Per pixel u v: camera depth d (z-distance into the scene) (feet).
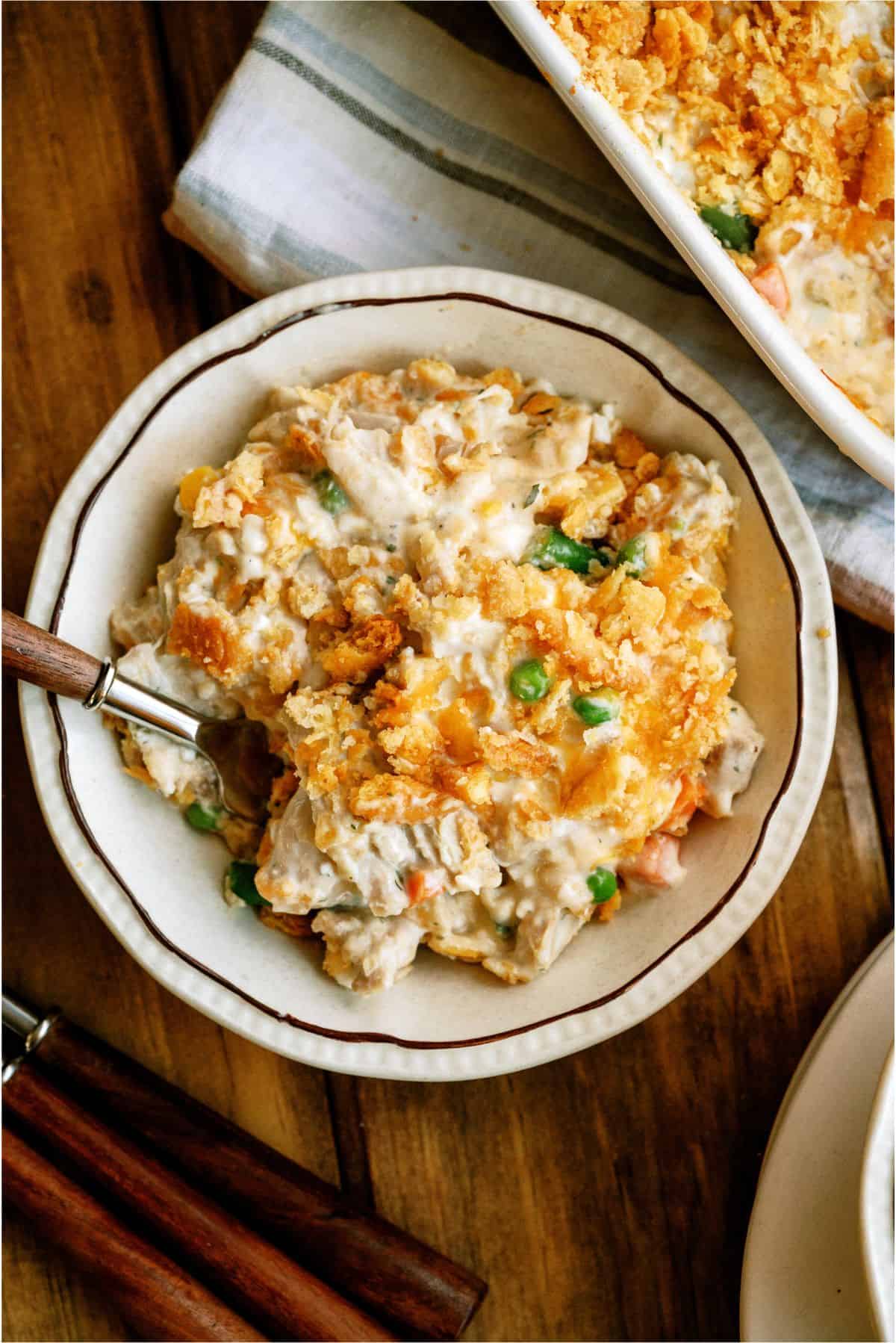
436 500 1.72
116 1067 1.91
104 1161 1.86
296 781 1.76
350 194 1.90
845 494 1.88
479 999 1.76
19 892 1.97
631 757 1.69
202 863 1.81
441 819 1.68
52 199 1.97
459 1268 1.88
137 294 1.97
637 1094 1.93
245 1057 1.94
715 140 1.82
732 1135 1.92
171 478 1.81
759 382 1.89
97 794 1.78
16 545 1.97
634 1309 1.91
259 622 1.73
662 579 1.72
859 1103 1.82
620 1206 1.92
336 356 1.80
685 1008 1.93
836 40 1.81
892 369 1.81
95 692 1.72
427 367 1.78
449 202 1.91
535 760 1.68
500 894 1.73
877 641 1.94
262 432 1.78
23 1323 1.93
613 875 1.74
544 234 1.91
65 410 1.97
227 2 1.97
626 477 1.77
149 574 1.83
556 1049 1.70
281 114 1.89
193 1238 1.85
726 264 1.72
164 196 1.97
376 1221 1.89
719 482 1.74
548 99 1.90
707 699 1.70
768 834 1.72
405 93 1.90
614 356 1.75
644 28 1.81
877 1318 1.63
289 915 1.79
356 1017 1.75
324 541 1.72
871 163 1.79
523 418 1.77
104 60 1.97
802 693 1.73
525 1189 1.93
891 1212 1.64
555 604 1.69
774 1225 1.83
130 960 1.96
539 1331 1.91
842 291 1.82
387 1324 1.87
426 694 1.68
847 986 1.89
